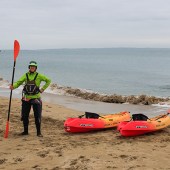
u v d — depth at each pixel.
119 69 61.16
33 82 7.95
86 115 9.35
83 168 5.55
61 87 23.98
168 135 8.37
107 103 17.67
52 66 72.56
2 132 8.71
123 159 6.05
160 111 14.73
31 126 9.65
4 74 46.41
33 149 6.88
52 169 5.54
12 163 5.93
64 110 13.55
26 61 106.56
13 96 19.88
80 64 83.50
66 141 7.67
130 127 8.09
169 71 55.56
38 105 8.09
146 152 6.57
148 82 36.62
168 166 5.64
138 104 17.34
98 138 8.04
